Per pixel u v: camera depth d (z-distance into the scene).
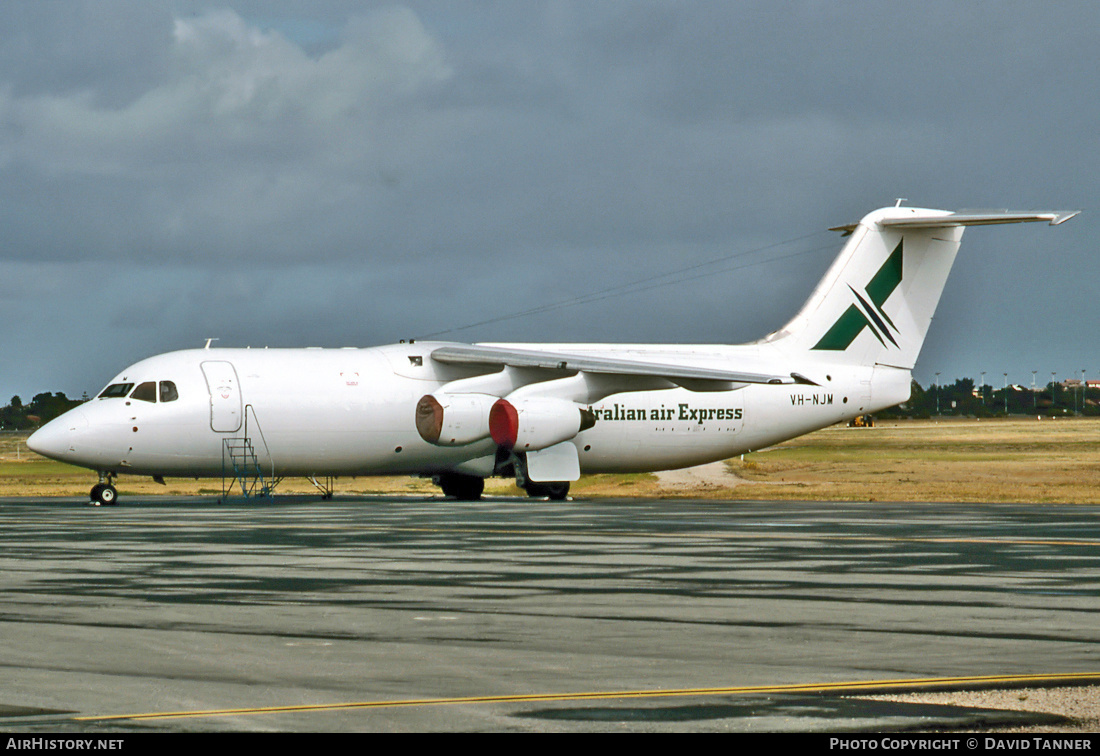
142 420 124.44
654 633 46.59
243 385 127.44
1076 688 36.97
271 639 45.41
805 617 50.38
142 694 36.31
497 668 40.09
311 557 73.31
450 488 145.38
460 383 134.12
